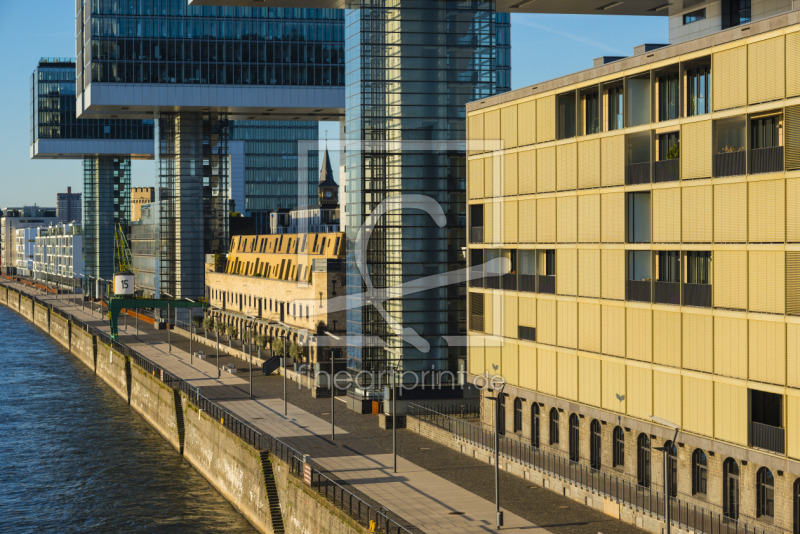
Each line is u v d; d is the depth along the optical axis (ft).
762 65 163.02
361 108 308.19
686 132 180.04
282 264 466.29
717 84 172.35
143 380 392.47
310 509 203.82
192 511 257.55
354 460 237.45
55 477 295.48
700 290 177.47
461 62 312.29
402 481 214.90
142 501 268.21
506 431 243.19
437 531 176.04
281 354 407.85
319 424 287.48
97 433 360.07
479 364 252.62
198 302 545.85
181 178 606.96
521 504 194.49
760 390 164.25
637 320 193.16
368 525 176.24
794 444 157.17
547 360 223.51
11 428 369.09
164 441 346.13
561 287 217.56
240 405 321.52
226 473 268.21
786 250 159.12
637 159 194.70
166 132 610.24
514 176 235.40
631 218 196.34
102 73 559.79
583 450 211.41
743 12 249.96
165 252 612.29
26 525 249.34
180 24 566.36
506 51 395.75
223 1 352.28
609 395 201.77
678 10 269.64
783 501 158.51
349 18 317.63
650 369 189.47
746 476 165.99
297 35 576.61
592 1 311.06
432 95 310.45
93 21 556.51
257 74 573.74
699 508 176.14
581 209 210.38
